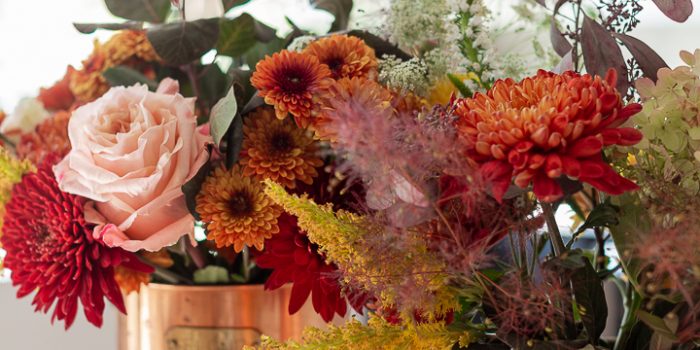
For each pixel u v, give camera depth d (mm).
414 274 441
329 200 557
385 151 414
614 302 693
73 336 1064
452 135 423
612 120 396
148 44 741
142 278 661
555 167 375
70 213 578
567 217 620
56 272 574
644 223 448
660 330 444
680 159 453
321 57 562
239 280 666
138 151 558
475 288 473
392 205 434
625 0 536
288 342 478
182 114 569
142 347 683
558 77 426
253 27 699
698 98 448
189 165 561
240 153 557
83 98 774
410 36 600
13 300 1041
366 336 464
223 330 648
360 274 452
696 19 1405
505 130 391
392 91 546
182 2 692
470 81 579
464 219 446
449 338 467
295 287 549
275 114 563
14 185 627
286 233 544
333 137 489
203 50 659
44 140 789
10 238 602
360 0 734
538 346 440
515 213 443
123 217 573
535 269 510
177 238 560
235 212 542
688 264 408
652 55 506
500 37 667
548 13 660
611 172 384
